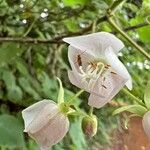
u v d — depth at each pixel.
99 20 0.28
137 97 0.26
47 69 0.49
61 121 0.25
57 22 0.39
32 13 0.40
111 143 0.67
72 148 0.52
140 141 0.85
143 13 0.28
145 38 0.32
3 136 0.34
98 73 0.23
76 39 0.22
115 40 0.22
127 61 0.43
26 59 0.48
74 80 0.23
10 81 0.46
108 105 0.43
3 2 0.42
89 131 0.25
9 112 0.46
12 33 0.43
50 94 0.48
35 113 0.25
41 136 0.25
